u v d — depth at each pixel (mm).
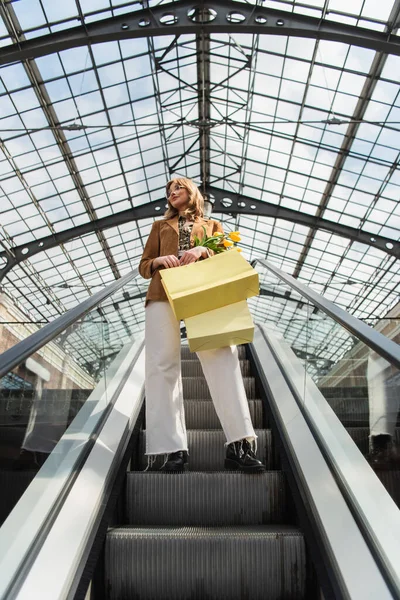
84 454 2359
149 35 12141
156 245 2881
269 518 2469
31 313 23062
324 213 18094
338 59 13039
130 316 4469
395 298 21531
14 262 18328
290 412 2916
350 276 21234
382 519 1751
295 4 11992
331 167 16266
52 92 13891
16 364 1607
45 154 15594
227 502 2484
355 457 2164
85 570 1726
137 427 3000
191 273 2492
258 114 15594
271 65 13922
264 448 2986
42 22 11898
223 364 2602
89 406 2611
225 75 14836
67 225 18547
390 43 11430
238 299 2482
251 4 12172
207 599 1978
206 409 3613
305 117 14969
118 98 14711
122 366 3613
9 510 1652
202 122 15680
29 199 16891
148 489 2500
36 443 1932
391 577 1562
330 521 1899
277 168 17281
